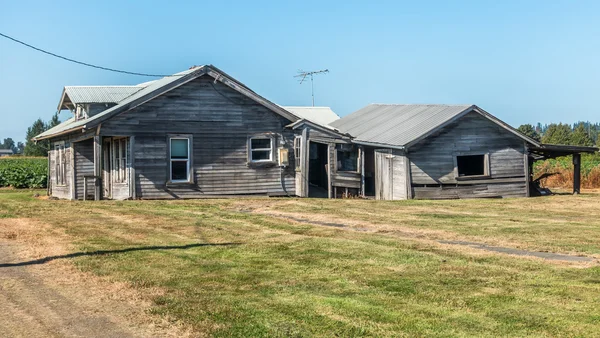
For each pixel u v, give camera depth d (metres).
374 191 31.67
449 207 23.05
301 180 27.95
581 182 38.19
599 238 15.09
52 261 11.88
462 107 29.78
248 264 11.72
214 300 9.14
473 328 7.87
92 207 21.50
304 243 13.88
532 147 30.78
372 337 7.54
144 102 25.17
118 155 26.83
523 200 26.78
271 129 27.73
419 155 28.45
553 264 11.75
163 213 19.83
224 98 26.75
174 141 25.89
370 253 12.71
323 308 8.72
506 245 14.09
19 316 8.46
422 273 10.93
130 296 9.37
